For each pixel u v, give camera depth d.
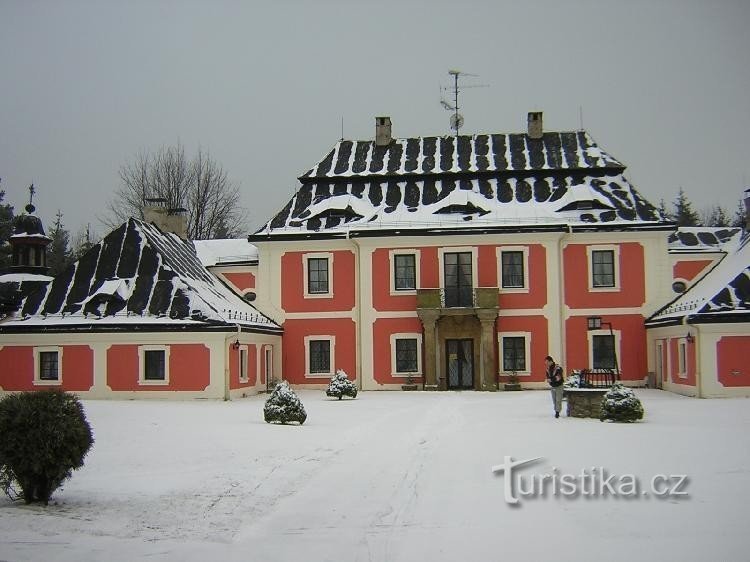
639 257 40.69
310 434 21.39
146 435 21.20
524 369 40.69
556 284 40.72
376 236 41.16
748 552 10.12
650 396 34.25
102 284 36.47
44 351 35.38
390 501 13.32
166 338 34.75
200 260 44.31
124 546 10.70
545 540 10.84
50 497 13.49
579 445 18.70
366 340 41.56
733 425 22.55
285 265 42.59
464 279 41.16
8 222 62.53
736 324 32.78
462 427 22.97
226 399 34.31
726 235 46.12
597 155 44.47
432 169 44.69
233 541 11.02
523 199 42.88
